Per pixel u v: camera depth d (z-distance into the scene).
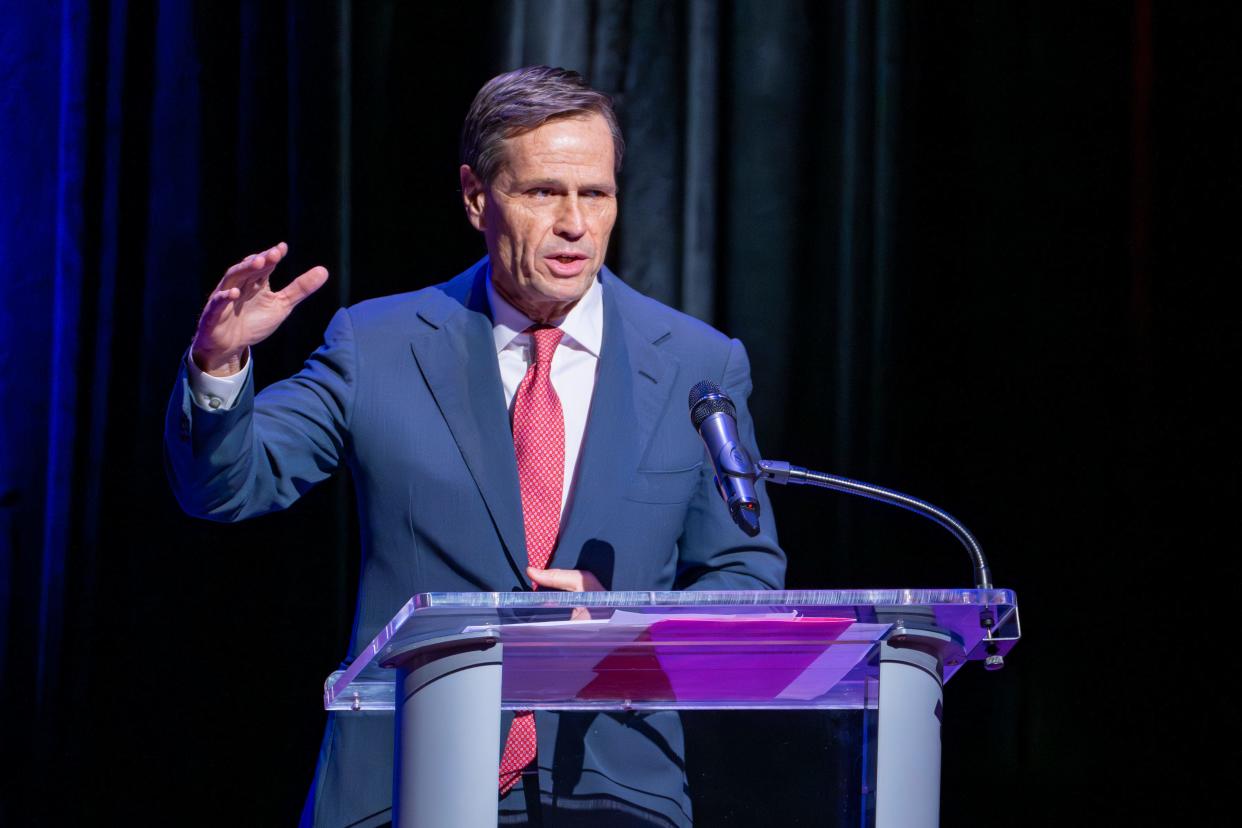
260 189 8.98
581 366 6.04
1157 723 8.97
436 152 9.05
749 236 9.23
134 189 9.04
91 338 8.93
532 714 4.65
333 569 8.82
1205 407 9.10
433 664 4.02
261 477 5.46
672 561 5.88
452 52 9.12
